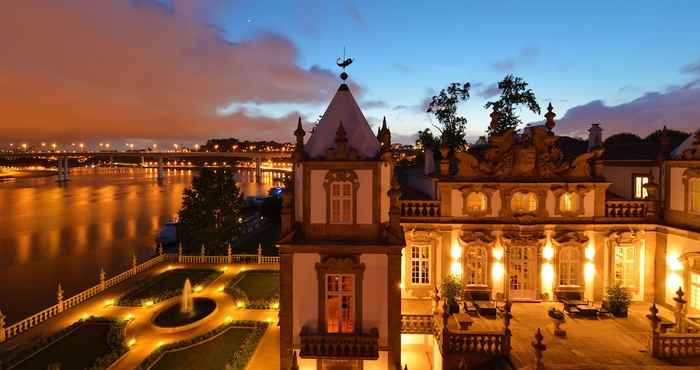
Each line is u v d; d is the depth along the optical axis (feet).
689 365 62.13
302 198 66.33
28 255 198.90
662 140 88.89
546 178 88.33
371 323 65.16
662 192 87.04
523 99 141.90
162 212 350.64
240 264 150.41
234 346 86.38
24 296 139.85
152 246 217.77
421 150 175.42
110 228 274.36
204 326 96.89
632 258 88.63
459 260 89.61
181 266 147.33
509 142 88.99
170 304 108.06
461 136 164.25
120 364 79.10
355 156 65.10
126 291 118.83
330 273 64.95
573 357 64.90
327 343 63.62
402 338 81.41
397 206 65.57
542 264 89.10
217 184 166.20
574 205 88.63
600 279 88.02
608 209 88.28
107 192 549.54
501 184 88.43
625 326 76.84
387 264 64.59
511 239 87.81
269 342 87.71
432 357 78.07
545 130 88.17
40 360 79.97
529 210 89.66
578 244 87.56
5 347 84.58
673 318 79.71
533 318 80.94
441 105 164.76
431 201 90.12
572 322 78.84
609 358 64.54
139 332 92.99
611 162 101.19
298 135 66.59
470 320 71.61
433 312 78.43
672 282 83.56
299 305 65.46
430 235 89.71
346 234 66.03
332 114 69.87
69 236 247.50
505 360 65.26
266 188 612.29
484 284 90.12
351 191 65.67
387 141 65.98
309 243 64.80
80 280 158.71
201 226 163.02
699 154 77.61
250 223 239.30
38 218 318.24
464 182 88.69
